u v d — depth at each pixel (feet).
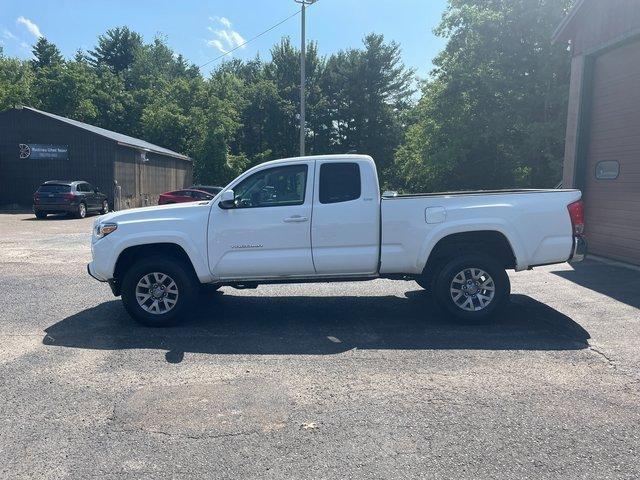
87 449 11.64
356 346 18.70
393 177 175.94
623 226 35.35
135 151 101.40
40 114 91.86
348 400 14.07
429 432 12.29
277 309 24.30
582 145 39.55
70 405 13.88
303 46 81.61
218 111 146.10
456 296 21.35
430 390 14.69
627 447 11.58
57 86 159.22
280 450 11.55
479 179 98.17
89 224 68.08
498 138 91.09
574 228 21.40
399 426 12.60
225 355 17.85
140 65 226.17
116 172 93.20
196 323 21.99
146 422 12.89
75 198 76.54
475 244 21.90
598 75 38.22
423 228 21.17
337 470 10.76
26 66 171.32
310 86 178.81
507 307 23.82
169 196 85.25
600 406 13.61
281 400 14.12
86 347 18.78
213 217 21.38
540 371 16.05
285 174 21.62
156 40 249.34
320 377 15.74
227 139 150.30
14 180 93.45
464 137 91.40
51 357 17.70
